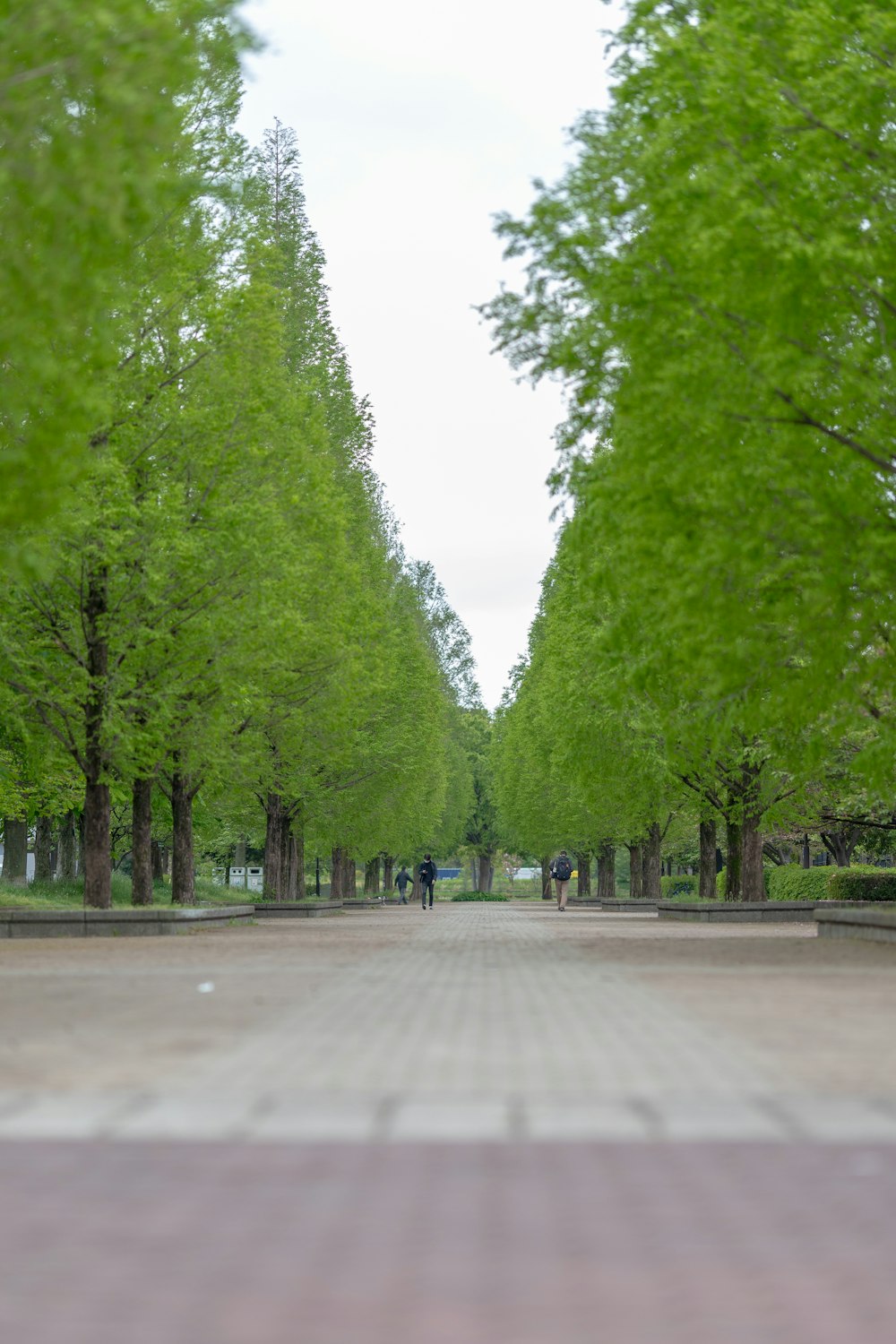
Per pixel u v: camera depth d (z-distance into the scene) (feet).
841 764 127.44
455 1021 39.52
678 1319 14.79
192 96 98.99
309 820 176.35
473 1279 16.11
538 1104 25.90
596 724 138.00
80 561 94.99
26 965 62.90
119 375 96.53
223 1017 40.29
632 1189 20.10
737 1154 22.33
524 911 198.08
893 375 65.67
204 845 252.42
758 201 63.16
